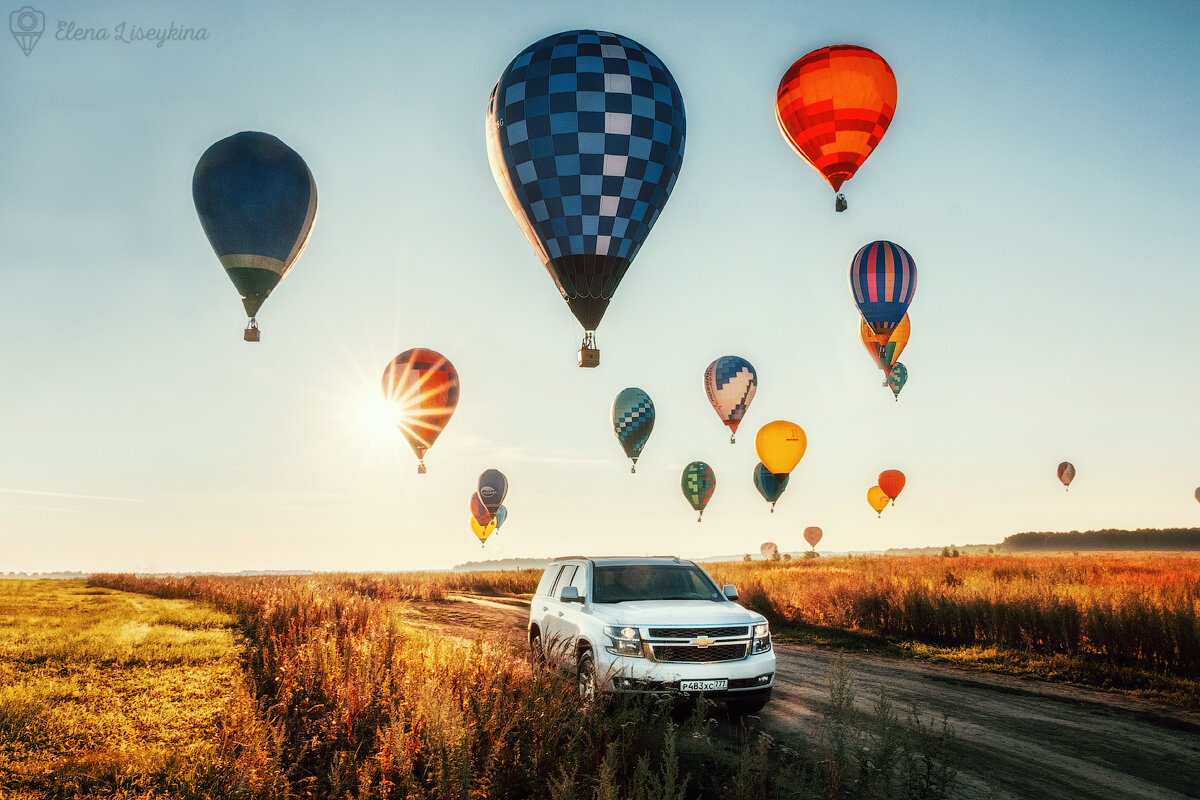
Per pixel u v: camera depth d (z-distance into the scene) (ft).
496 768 17.99
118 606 73.20
